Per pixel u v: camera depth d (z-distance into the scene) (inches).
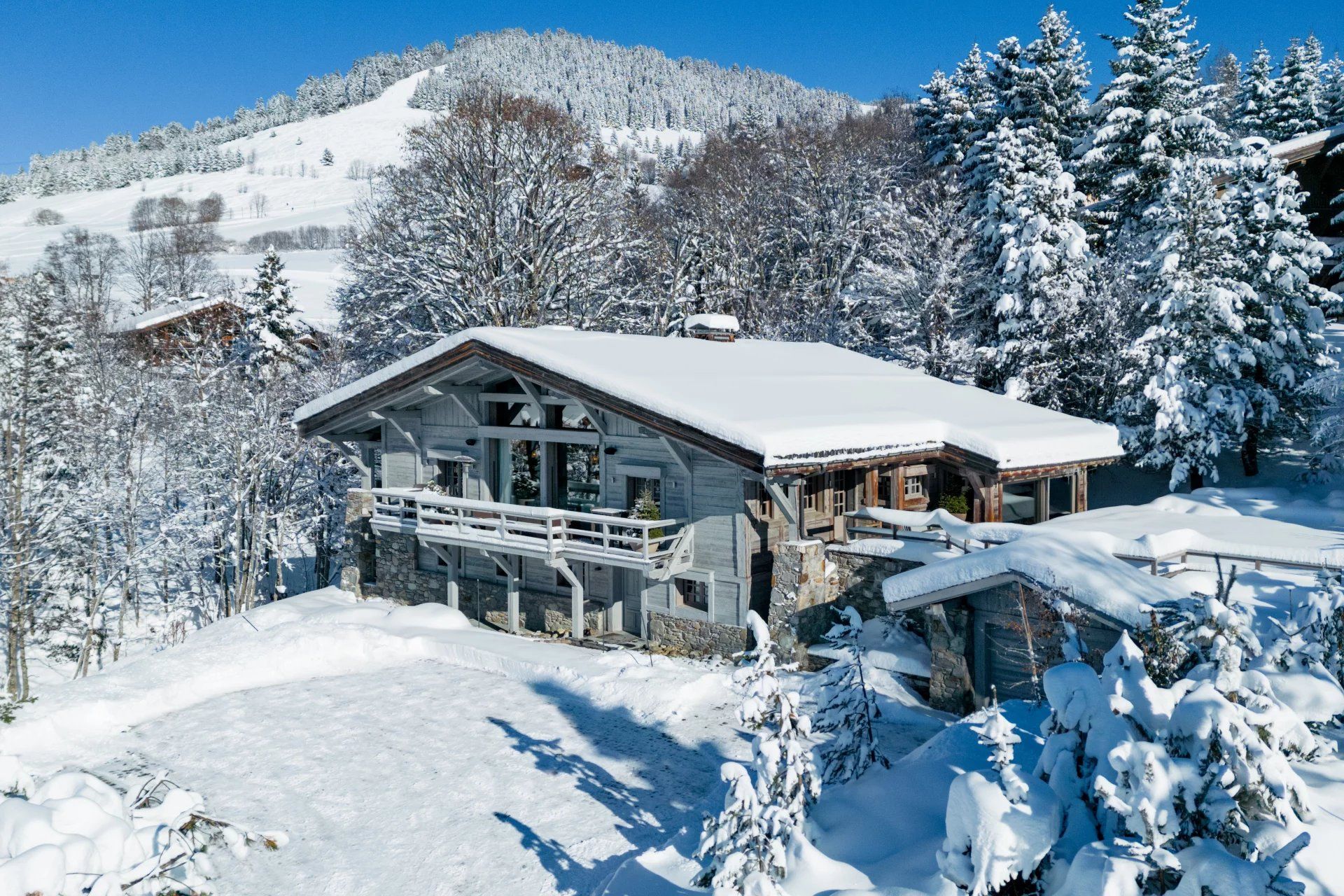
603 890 423.5
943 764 436.5
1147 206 1363.2
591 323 1621.6
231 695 729.6
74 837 378.6
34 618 1277.1
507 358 808.3
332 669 786.8
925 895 303.6
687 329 1129.4
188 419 1418.6
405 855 482.6
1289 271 1054.4
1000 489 837.8
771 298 1878.7
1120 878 243.9
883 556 706.8
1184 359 1051.3
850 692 497.7
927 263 1457.9
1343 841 276.5
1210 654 311.1
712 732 612.1
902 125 2439.7
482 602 923.4
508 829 502.6
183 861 424.2
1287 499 984.9
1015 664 574.6
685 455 761.6
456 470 949.8
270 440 1393.9
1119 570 525.7
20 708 670.5
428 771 577.9
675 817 502.9
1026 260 1270.9
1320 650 340.5
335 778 574.2
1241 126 2145.7
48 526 1300.4
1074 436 906.7
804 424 708.0
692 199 2306.8
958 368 1376.7
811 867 358.0
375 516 973.2
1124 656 311.3
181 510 1470.2
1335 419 1009.5
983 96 1856.5
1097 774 285.0
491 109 1612.9
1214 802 267.7
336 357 1614.2
